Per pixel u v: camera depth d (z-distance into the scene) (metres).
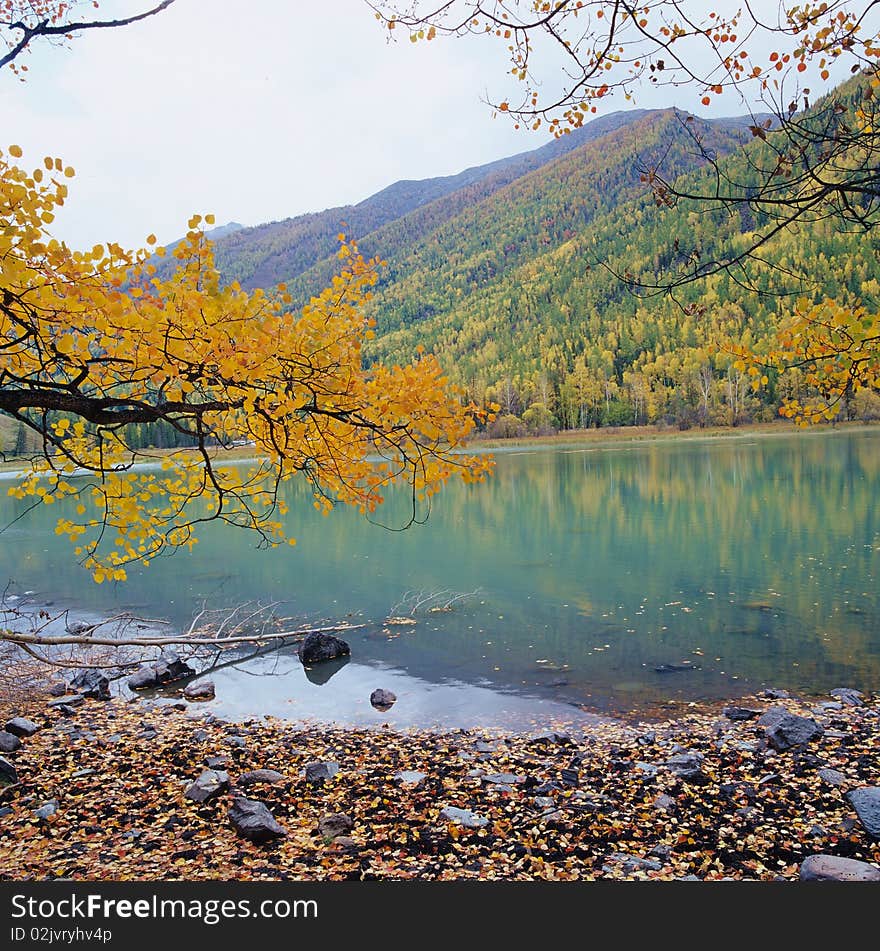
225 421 5.24
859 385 5.49
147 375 3.99
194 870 5.51
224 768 7.91
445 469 4.96
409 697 10.79
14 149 3.16
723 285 129.75
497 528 29.61
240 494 6.11
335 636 14.04
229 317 3.71
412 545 26.42
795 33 3.93
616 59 4.16
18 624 15.98
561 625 14.59
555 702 10.27
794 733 8.22
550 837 5.99
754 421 110.81
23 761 8.23
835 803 6.47
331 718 9.97
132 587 20.23
